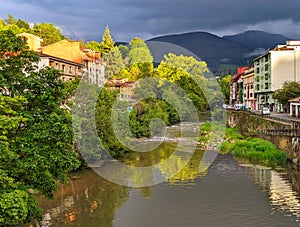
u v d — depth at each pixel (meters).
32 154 16.78
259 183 31.59
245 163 41.09
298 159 38.69
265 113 77.56
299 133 39.94
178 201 26.33
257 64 111.94
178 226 21.59
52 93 18.72
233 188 29.89
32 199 16.98
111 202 26.09
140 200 26.58
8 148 15.77
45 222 21.98
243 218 22.97
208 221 22.47
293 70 97.31
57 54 64.69
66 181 19.17
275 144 48.97
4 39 18.53
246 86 127.62
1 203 14.38
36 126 17.09
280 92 84.94
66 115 18.42
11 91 17.88
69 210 24.28
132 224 21.92
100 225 21.62
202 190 29.17
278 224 21.95
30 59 19.22
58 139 17.17
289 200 26.66
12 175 16.53
